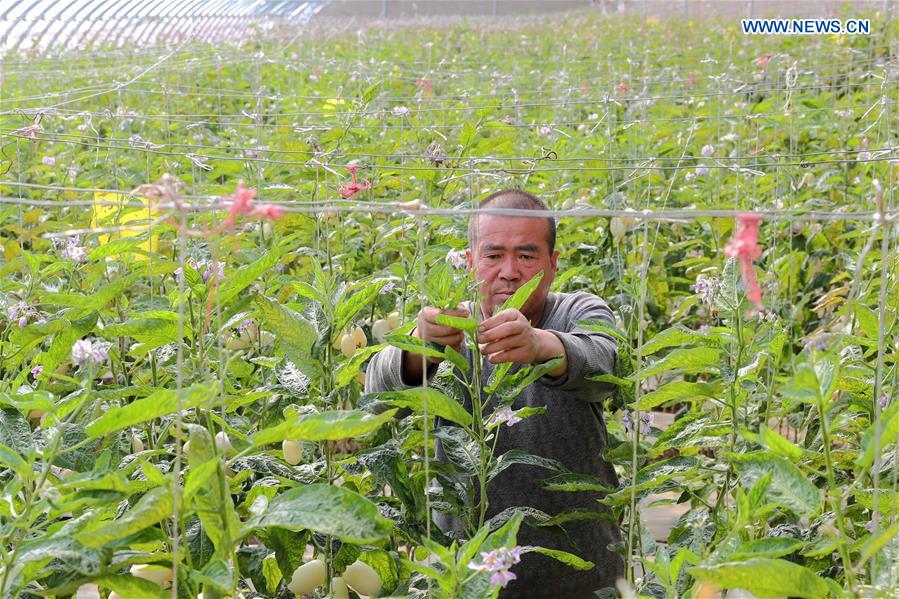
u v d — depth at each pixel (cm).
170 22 1723
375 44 1479
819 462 249
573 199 492
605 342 242
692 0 2023
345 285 230
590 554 274
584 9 2505
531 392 264
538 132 495
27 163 525
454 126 555
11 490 174
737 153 548
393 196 452
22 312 270
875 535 171
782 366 306
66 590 172
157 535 172
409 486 219
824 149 595
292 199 420
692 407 320
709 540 224
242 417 260
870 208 427
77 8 1418
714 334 237
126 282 237
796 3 1620
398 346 206
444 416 213
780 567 155
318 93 762
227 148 570
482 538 176
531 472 266
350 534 158
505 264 254
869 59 892
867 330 230
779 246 428
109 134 627
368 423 161
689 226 484
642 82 882
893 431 171
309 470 231
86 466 208
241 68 1061
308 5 2391
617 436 289
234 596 176
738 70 967
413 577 223
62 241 350
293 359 221
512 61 1178
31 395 207
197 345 243
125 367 294
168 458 268
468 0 2588
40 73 913
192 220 294
